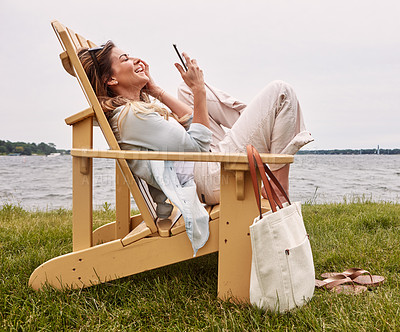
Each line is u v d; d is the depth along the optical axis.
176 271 1.95
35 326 1.37
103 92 1.83
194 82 1.75
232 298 1.57
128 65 1.81
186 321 1.43
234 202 1.55
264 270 1.38
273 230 1.37
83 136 1.71
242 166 1.48
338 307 1.43
